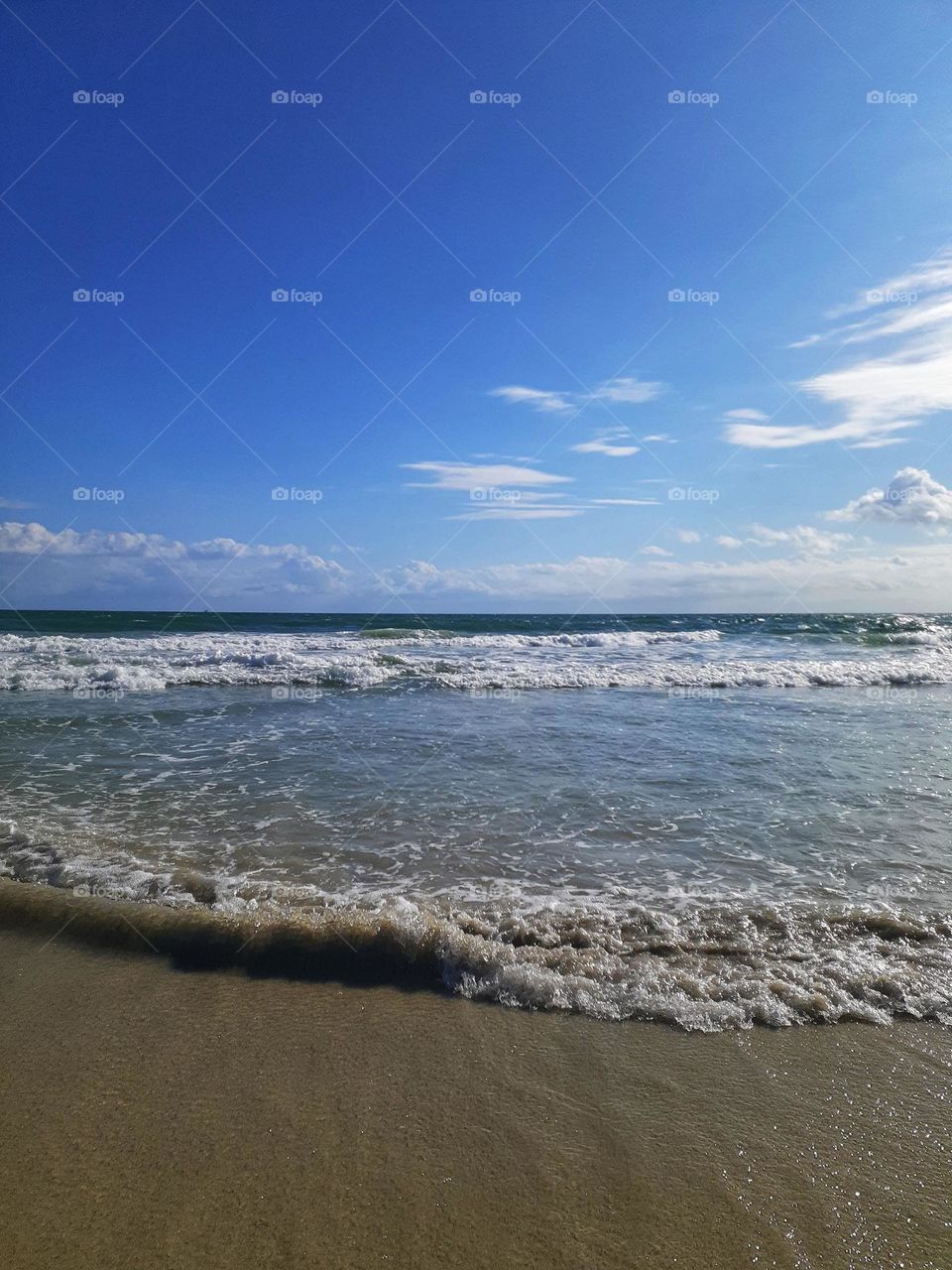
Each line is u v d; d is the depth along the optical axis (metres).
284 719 11.64
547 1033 3.47
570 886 5.07
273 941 4.14
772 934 4.38
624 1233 2.40
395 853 5.68
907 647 26.48
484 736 10.30
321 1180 2.60
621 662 20.34
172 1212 2.46
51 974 3.95
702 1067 3.23
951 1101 3.01
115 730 10.67
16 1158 2.69
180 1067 3.21
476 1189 2.57
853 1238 2.38
